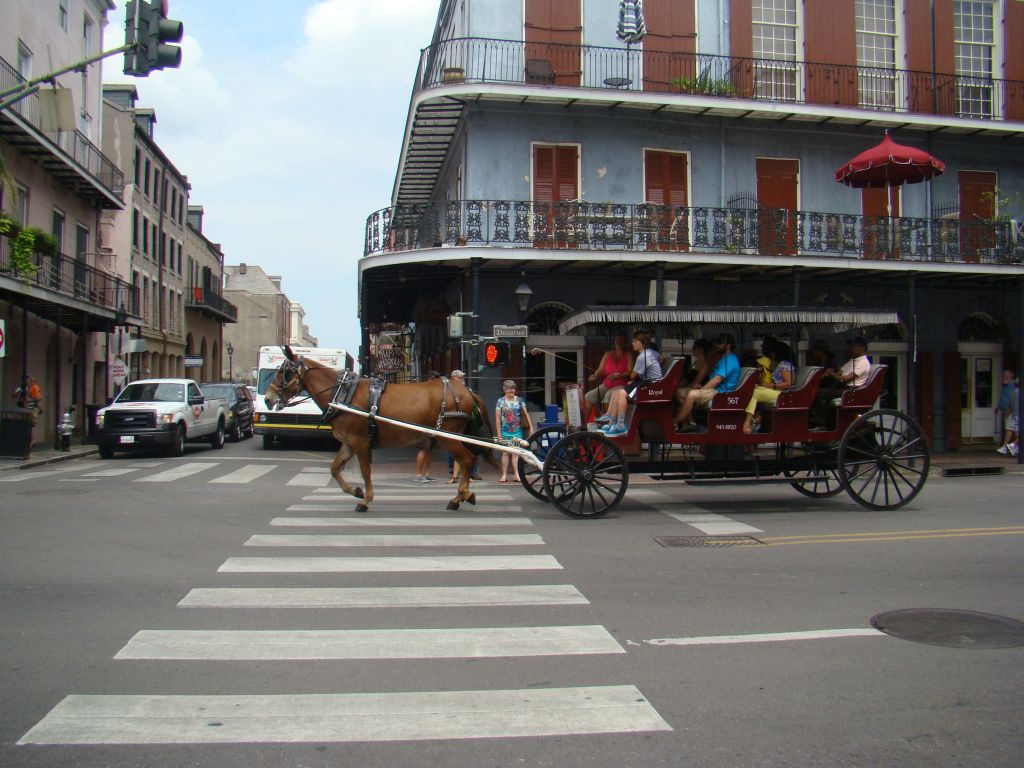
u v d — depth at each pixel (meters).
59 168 24.97
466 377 18.84
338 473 10.70
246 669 4.70
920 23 20.70
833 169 20.33
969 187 21.00
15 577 6.87
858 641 5.24
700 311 10.81
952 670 4.72
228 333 77.81
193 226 50.81
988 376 21.64
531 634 5.37
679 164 19.56
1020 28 21.25
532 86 17.86
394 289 22.89
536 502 11.62
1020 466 17.36
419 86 19.84
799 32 20.19
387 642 5.19
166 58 11.08
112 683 4.46
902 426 14.80
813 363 11.46
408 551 7.96
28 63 24.16
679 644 5.17
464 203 18.05
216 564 7.38
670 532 9.09
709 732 3.88
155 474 15.90
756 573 7.09
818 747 3.73
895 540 8.60
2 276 19.33
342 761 3.57
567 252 17.44
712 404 10.16
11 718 4.00
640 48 19.34
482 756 3.63
